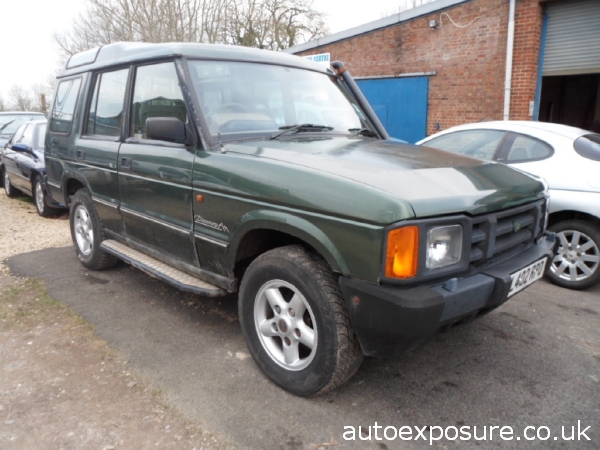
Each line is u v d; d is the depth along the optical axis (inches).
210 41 838.5
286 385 108.5
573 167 179.0
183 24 813.2
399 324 85.1
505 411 104.3
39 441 93.2
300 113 145.3
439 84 444.8
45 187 285.1
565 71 382.0
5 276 188.1
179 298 166.1
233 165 112.6
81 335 137.9
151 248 151.4
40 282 181.2
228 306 159.8
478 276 96.9
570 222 179.0
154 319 148.9
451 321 92.6
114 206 160.9
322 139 132.3
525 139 195.3
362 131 151.7
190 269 133.8
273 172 104.3
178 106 130.3
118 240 171.6
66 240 243.9
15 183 353.7
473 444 93.7
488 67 410.6
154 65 142.1
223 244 116.6
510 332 142.3
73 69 198.7
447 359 126.1
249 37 924.0
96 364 121.8
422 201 87.4
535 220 116.0
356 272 90.0
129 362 122.7
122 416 100.7
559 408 105.3
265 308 113.9
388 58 476.7
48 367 120.2
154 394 108.5
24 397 107.3
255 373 118.0
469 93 426.6
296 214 98.7
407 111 473.4
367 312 89.0
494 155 200.4
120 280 183.6
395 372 119.4
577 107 605.9
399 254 84.9
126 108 153.9
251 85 139.1
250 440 93.7
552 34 382.0
